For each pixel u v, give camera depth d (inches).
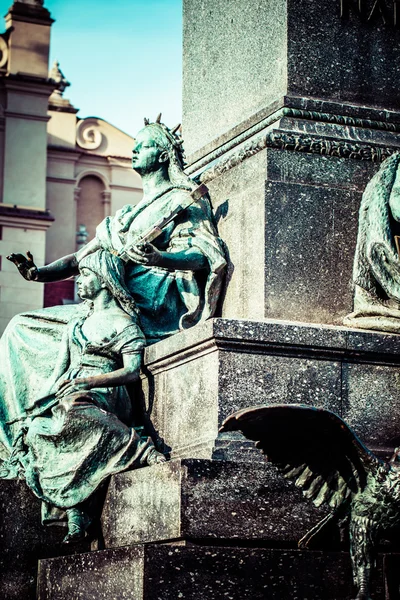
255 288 378.6
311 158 386.9
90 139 1446.9
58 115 1439.5
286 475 329.4
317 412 315.6
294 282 377.4
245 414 312.3
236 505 335.3
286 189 381.7
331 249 382.3
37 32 1385.3
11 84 1359.5
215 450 343.0
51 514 373.7
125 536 354.3
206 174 410.9
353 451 322.0
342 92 399.2
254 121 400.8
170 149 412.8
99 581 340.2
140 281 401.7
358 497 323.9
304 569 329.1
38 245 1320.1
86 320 395.5
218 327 350.9
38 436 375.2
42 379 402.6
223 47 423.5
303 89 395.5
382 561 331.0
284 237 379.2
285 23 396.2
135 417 390.3
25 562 376.2
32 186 1339.8
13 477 386.6
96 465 367.6
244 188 391.5
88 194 1444.4
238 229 390.6
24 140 1354.6
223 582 324.2
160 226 386.3
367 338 360.5
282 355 354.9
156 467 344.2
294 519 338.6
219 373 350.3
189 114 439.5
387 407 361.1
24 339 408.8
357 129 395.5
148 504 345.4
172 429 370.9
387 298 374.3
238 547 330.6
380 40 405.7
